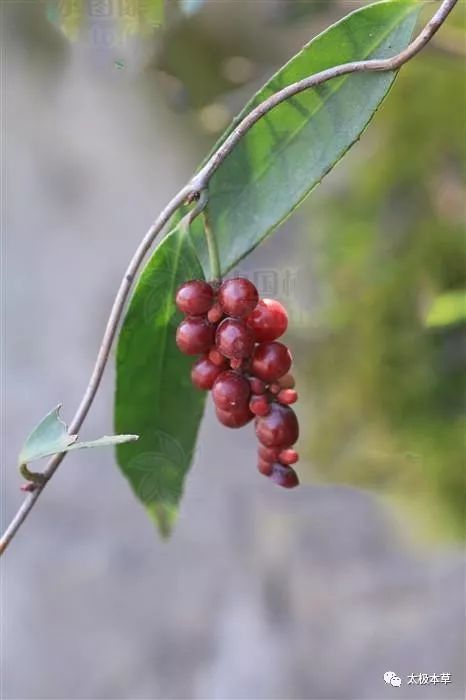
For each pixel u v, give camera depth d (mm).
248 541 797
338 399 752
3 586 807
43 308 882
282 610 756
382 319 725
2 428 848
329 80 495
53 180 888
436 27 485
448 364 704
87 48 612
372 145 750
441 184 716
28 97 837
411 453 712
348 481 757
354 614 724
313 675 717
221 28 681
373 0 654
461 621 683
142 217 863
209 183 502
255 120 486
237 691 735
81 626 791
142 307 512
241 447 842
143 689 761
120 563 809
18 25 684
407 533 730
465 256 698
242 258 506
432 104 716
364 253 738
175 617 783
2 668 780
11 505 831
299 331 762
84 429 835
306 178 501
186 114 780
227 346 485
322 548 762
